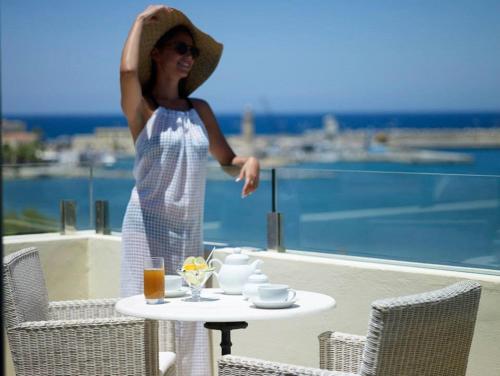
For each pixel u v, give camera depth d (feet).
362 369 8.41
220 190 14.90
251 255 14.16
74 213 16.98
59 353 10.78
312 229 13.85
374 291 12.60
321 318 13.23
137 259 13.33
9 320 10.84
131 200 13.46
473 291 9.09
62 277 16.55
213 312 10.03
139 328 10.78
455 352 9.02
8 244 15.97
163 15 13.74
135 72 13.21
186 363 13.34
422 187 12.66
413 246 12.80
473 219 12.18
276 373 8.67
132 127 13.64
